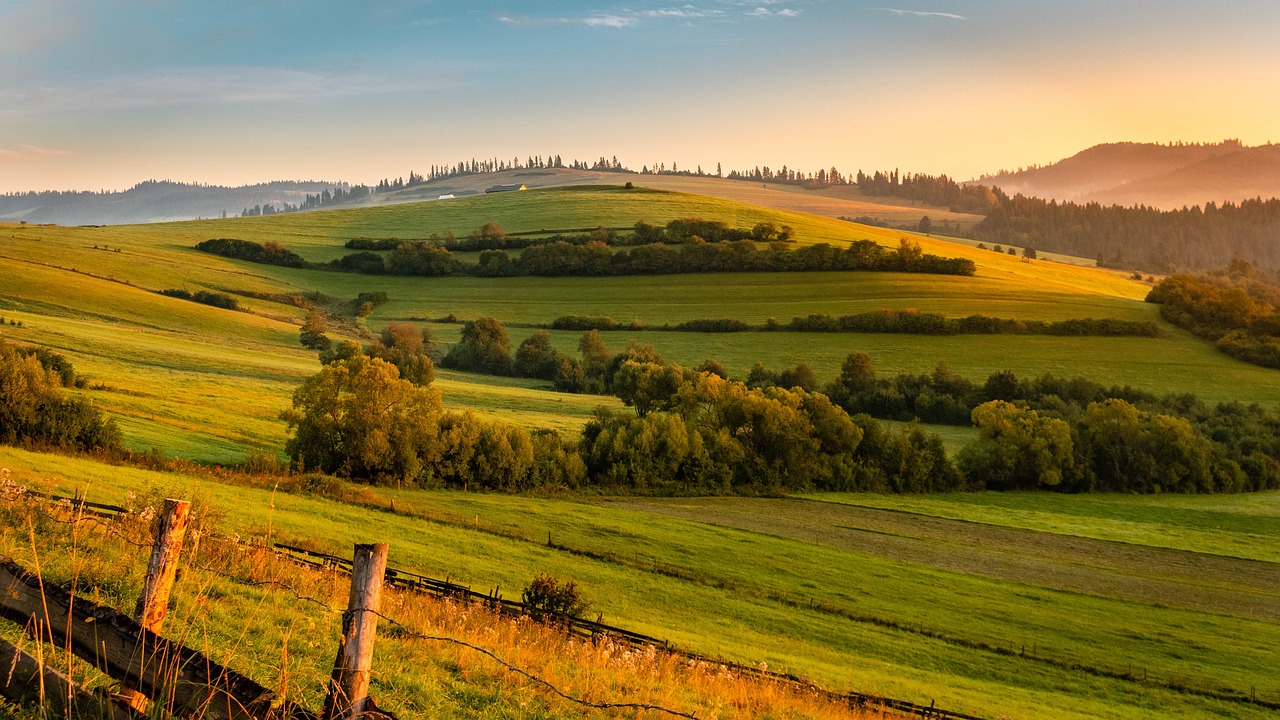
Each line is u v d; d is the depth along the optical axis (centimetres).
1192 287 16212
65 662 641
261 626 1071
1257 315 14900
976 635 4869
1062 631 5147
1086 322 15362
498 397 11406
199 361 10788
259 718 474
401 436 6719
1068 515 8462
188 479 4850
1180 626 5456
